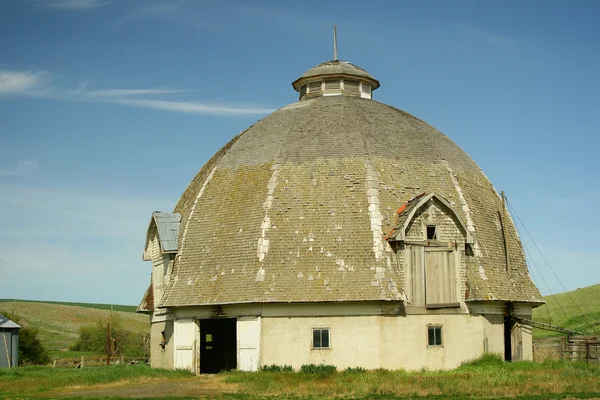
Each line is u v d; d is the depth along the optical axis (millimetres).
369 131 43781
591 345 42969
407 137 44469
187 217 43906
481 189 45562
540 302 44562
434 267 40125
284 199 40625
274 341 38406
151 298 47188
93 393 31438
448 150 45906
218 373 41562
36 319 118438
